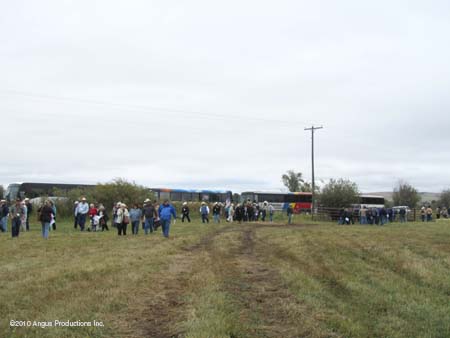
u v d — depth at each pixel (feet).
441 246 62.85
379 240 70.38
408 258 49.96
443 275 40.19
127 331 24.14
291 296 32.01
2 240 67.31
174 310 28.09
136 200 144.87
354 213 166.50
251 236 81.92
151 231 85.87
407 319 27.35
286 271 40.86
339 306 29.40
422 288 35.40
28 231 88.84
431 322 26.71
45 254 51.08
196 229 96.43
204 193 227.20
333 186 181.68
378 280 37.78
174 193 222.07
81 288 32.55
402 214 174.29
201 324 24.25
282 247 61.31
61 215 132.67
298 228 107.04
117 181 146.82
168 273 40.27
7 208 84.84
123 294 31.07
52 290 31.76
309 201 242.99
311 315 27.25
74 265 42.09
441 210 207.82
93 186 150.71
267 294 32.81
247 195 237.45
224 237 76.54
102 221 94.27
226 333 23.11
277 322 26.17
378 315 28.12
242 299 31.22
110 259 46.50
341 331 24.39
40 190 189.26
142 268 41.57
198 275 38.70
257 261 48.98
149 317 26.63
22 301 28.86
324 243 65.10
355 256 52.44
